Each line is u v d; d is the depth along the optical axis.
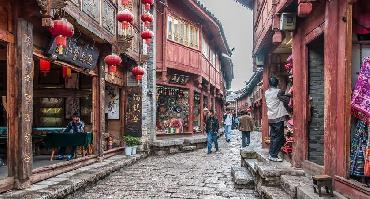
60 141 11.60
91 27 10.19
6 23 7.38
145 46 17.50
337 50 6.17
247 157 11.75
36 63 14.52
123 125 16.48
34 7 7.50
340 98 5.97
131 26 14.91
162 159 16.30
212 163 14.79
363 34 6.34
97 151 12.91
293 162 8.47
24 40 7.66
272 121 9.49
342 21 5.93
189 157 17.05
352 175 5.95
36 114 15.11
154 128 18.23
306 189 6.34
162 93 20.06
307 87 8.24
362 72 5.88
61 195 7.68
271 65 13.52
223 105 45.88
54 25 7.53
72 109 15.07
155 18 18.34
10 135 7.54
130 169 13.05
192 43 21.88
